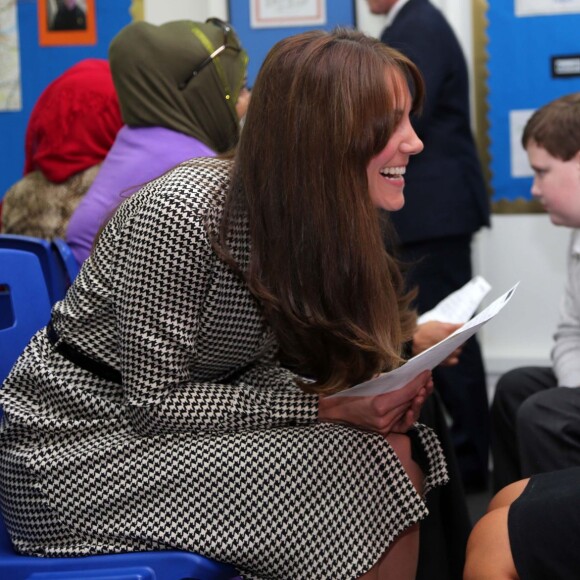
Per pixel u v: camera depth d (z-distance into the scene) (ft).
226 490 4.13
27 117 11.14
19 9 11.00
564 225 6.83
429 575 5.34
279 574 4.13
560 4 10.18
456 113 8.98
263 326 4.53
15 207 7.13
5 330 5.04
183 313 4.19
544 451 6.15
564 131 6.59
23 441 4.47
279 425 4.32
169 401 4.18
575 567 3.69
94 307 4.39
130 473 4.23
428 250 9.00
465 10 10.38
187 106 6.29
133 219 4.27
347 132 4.10
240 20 10.58
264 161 4.19
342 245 4.18
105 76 7.19
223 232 4.21
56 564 4.18
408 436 4.64
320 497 4.15
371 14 10.37
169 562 4.08
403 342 5.25
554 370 6.88
